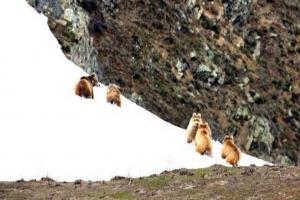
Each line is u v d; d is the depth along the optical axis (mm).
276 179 58781
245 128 178500
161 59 172625
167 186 59969
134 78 160125
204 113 169875
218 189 56812
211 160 81125
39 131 76750
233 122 176875
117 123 89562
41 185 62250
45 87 94875
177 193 56844
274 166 68062
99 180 67188
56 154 71500
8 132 73812
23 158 68812
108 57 159000
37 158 69562
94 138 79312
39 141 73875
